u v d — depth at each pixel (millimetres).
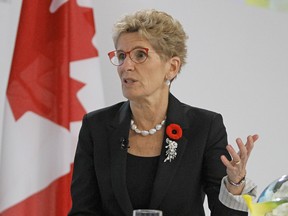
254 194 4727
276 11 9469
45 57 7523
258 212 3982
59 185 7414
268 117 9344
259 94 9312
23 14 7527
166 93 5480
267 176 9312
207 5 9070
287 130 9422
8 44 8102
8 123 7391
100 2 8477
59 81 7441
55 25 7570
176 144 5312
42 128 7445
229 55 9156
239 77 9203
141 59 5180
